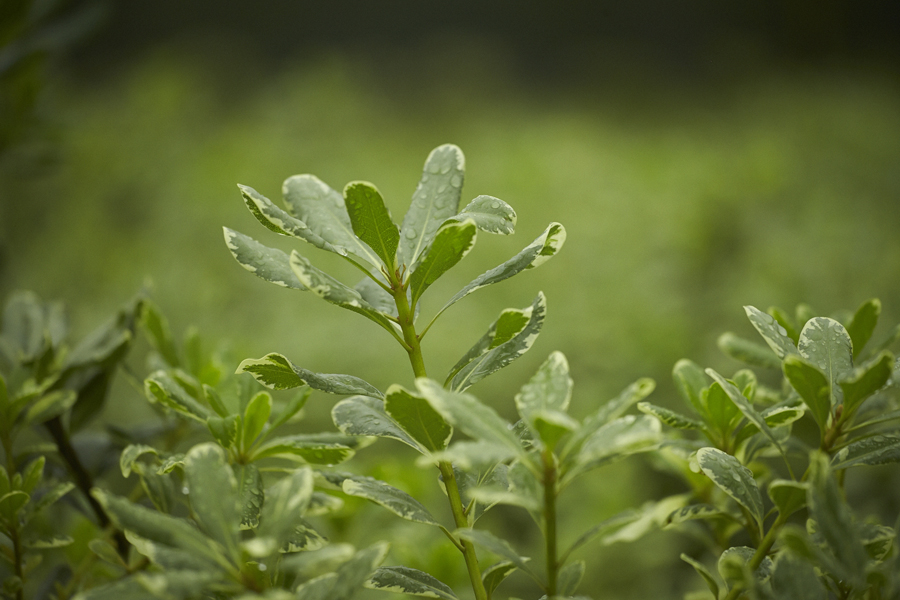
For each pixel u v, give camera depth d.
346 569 0.80
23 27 1.27
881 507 1.14
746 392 0.88
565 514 1.63
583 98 6.27
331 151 4.30
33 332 0.99
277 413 0.93
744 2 8.13
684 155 4.11
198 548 0.79
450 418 0.79
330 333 2.41
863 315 0.86
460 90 6.22
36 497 0.91
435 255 0.83
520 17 8.88
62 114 1.42
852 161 3.66
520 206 3.40
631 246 2.94
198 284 2.67
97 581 0.95
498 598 1.54
